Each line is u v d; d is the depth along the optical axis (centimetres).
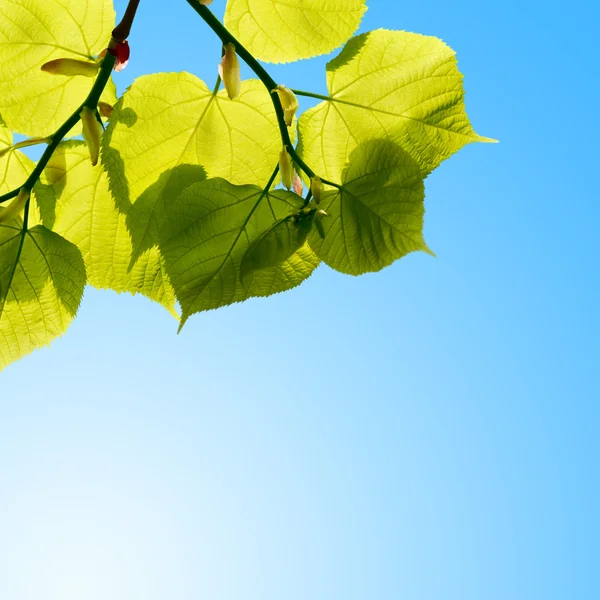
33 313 73
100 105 72
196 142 73
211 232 71
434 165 73
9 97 72
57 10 71
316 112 73
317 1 71
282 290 72
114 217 75
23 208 72
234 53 71
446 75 72
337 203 71
